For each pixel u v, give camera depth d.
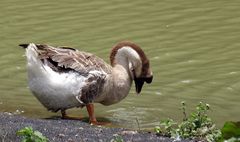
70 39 19.72
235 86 15.87
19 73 17.12
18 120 12.52
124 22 21.27
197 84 16.09
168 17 21.72
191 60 17.80
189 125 11.96
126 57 14.60
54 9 23.02
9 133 10.56
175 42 19.27
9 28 21.08
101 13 22.33
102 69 13.87
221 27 20.61
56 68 13.52
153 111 14.44
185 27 20.70
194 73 16.84
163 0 23.75
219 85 16.00
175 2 23.45
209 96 15.34
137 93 14.98
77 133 11.49
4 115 13.16
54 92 13.44
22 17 22.19
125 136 11.56
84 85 13.54
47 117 13.95
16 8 23.31
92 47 18.91
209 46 18.86
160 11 22.45
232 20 21.28
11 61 18.02
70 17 21.98
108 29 20.61
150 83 16.17
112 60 14.68
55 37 19.98
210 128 11.84
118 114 14.29
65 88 13.41
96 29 20.62
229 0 23.66
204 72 16.88
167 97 15.35
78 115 14.23
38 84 13.47
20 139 10.20
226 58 17.89
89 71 13.62
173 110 14.48
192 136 11.73
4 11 22.97
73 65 13.54
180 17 21.70
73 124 12.84
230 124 8.14
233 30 20.28
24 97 15.46
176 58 17.98
